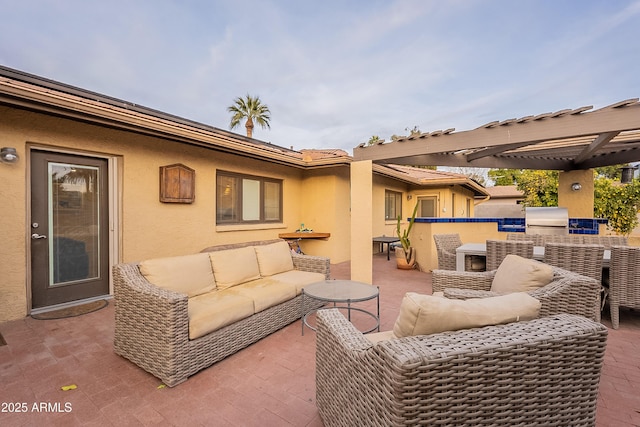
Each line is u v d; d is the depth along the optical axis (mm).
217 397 2201
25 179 3693
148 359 2467
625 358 2725
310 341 3160
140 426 1896
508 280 2668
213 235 5941
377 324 3430
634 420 1923
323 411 1905
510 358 1235
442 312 1371
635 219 9211
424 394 1124
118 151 4512
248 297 3088
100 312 3904
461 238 6574
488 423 1236
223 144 5328
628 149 6215
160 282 2846
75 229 4219
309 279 3945
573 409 1384
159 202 5039
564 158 7613
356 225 5906
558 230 7000
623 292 3359
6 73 3982
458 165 6441
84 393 2232
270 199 7441
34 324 3504
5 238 3555
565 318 1496
